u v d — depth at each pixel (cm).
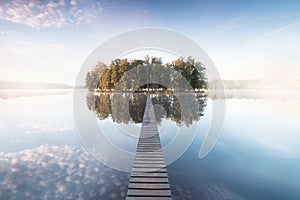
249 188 434
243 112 1802
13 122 1270
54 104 2641
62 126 1120
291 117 1545
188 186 425
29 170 505
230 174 497
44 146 729
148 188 321
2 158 592
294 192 421
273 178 483
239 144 800
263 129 1120
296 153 682
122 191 402
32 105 2488
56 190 409
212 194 403
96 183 434
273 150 721
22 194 398
